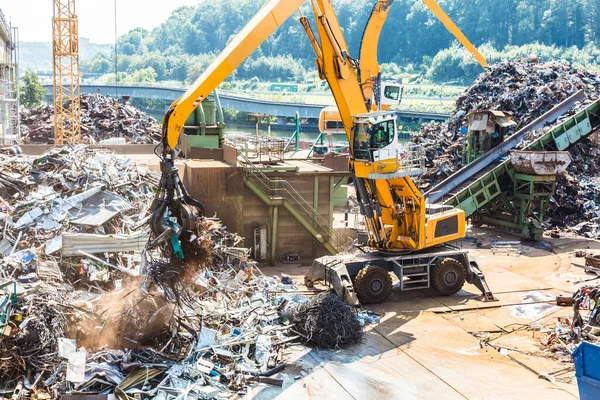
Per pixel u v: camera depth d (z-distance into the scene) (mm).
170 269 19391
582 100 45031
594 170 46562
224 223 32688
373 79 27078
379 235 27812
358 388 19453
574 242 38219
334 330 22484
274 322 23688
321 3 24984
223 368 19656
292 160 38531
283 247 34000
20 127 64812
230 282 26094
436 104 155875
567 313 26125
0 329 17219
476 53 33562
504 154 41500
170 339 20125
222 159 36688
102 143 53781
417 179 48281
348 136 26281
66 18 64875
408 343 23094
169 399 17562
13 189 27250
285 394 18953
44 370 17500
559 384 19859
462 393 19250
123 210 26594
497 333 24188
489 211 42250
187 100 19219
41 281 20625
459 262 28656
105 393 17391
